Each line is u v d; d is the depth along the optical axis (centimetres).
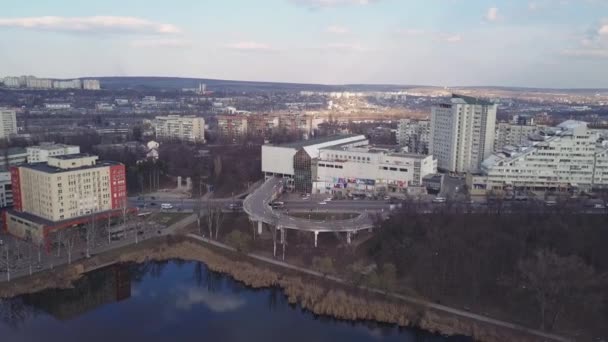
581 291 19388
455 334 19262
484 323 19412
